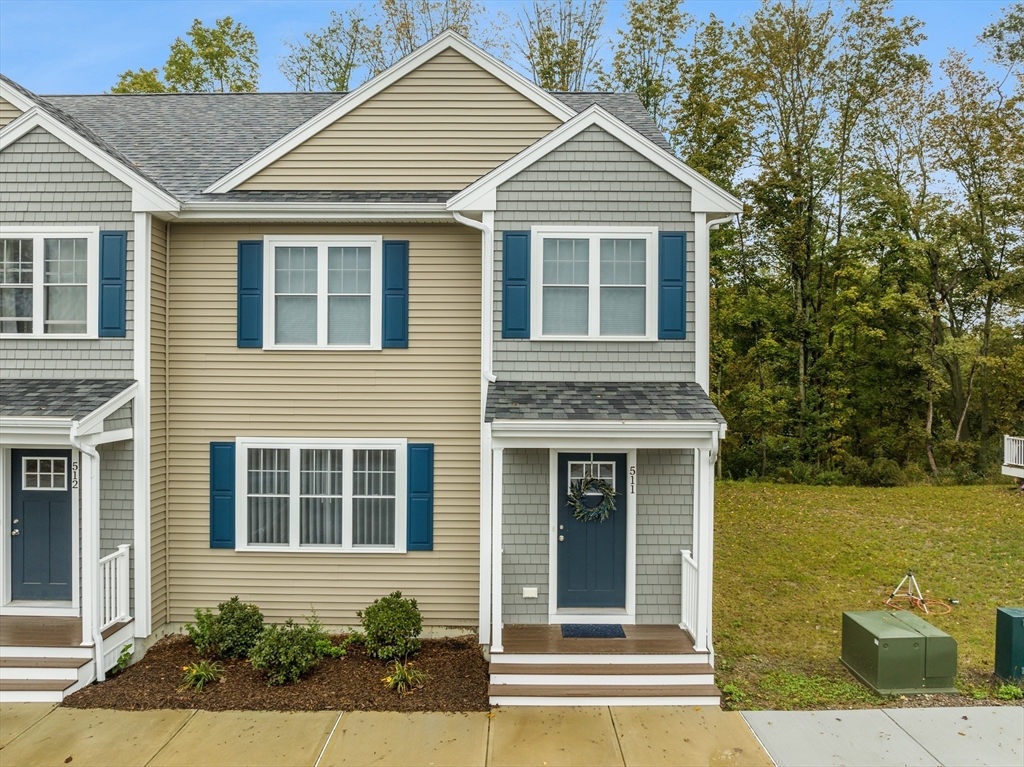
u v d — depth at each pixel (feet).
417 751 20.11
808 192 74.18
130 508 27.78
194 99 41.09
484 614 27.48
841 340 75.66
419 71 31.78
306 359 29.94
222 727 21.44
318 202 29.07
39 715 22.25
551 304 27.94
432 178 31.63
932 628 24.36
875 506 55.06
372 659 26.68
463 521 29.89
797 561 39.93
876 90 72.28
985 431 79.46
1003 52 69.15
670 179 27.73
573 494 27.63
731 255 77.56
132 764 19.33
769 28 72.79
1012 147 68.08
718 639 28.55
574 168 27.71
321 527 30.01
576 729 21.44
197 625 28.17
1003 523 48.39
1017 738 20.61
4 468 28.12
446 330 29.99
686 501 27.71
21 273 28.27
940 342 76.07
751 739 20.75
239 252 29.81
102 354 28.07
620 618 27.55
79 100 41.04
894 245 74.18
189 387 29.84
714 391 79.66
